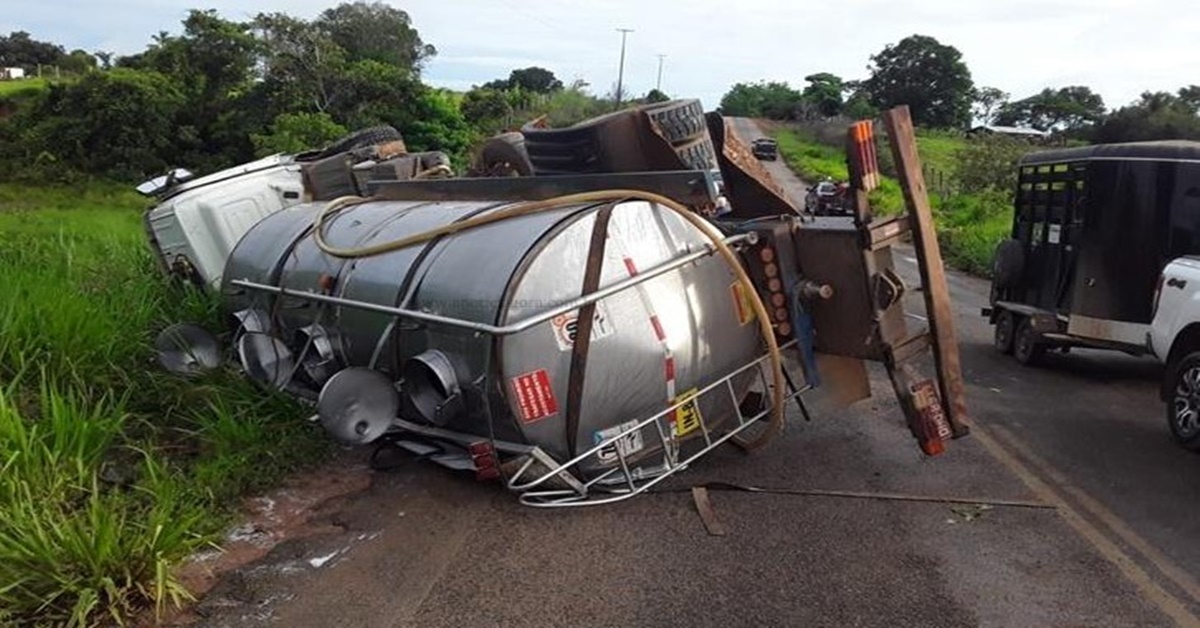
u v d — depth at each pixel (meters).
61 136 40.91
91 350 7.15
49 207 34.47
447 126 38.56
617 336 5.91
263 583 4.81
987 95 90.06
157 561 4.46
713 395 6.60
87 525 4.80
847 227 6.50
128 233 16.58
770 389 6.86
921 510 5.95
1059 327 10.81
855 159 6.29
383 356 6.49
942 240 27.83
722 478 6.52
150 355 7.79
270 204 10.67
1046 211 11.35
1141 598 4.70
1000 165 35.34
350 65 40.28
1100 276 10.12
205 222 10.30
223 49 42.66
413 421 6.50
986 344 13.18
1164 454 7.41
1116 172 9.93
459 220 6.64
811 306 6.76
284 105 38.91
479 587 4.78
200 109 42.38
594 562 5.10
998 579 4.92
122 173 40.31
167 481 5.34
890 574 4.96
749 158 7.90
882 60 91.44
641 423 6.12
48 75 73.56
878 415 8.33
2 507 4.70
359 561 5.09
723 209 7.64
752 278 6.70
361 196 9.70
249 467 6.11
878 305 6.38
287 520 5.69
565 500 5.91
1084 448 7.54
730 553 5.22
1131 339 9.87
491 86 59.69
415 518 5.73
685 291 6.25
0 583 4.18
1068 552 5.29
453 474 6.48
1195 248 9.60
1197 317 7.50
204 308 9.05
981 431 8.01
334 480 6.37
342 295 6.98
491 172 9.96
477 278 5.88
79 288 8.79
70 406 5.88
